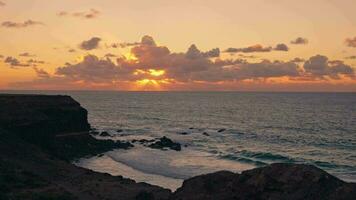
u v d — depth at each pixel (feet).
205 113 561.84
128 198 117.70
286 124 407.44
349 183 76.18
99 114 529.45
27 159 158.92
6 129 180.96
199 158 209.56
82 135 226.79
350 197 72.49
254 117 492.54
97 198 117.50
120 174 169.58
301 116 499.51
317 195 74.18
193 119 469.16
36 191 112.27
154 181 157.69
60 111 220.23
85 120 234.58
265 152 233.55
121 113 552.41
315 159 217.97
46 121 198.39
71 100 237.66
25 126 187.83
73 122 225.15
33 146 178.81
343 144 275.59
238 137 307.37
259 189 78.84
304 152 241.96
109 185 133.69
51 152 187.93
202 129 359.66
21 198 103.19
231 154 222.89
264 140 293.02
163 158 205.87
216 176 88.69
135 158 203.41
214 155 220.02
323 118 470.39
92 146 221.46
